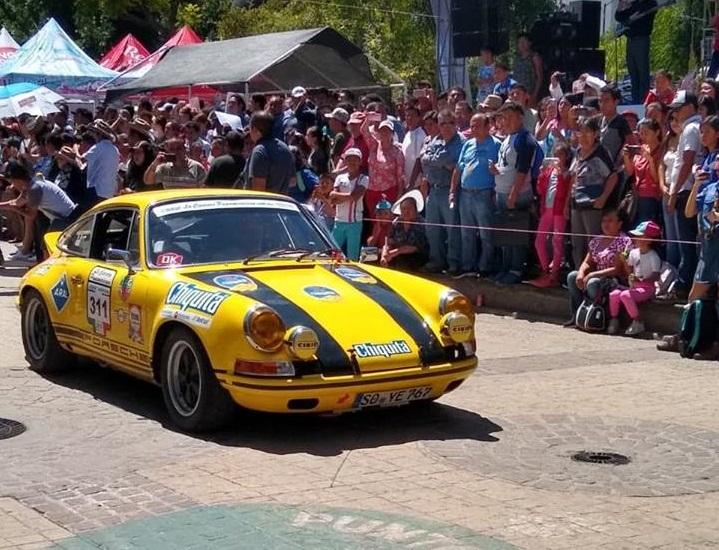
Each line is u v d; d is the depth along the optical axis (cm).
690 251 1074
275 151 1095
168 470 630
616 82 1839
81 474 624
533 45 1661
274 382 660
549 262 1210
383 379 682
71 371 899
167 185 1347
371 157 1325
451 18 1739
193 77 1925
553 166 1187
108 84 2330
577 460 665
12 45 2855
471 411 783
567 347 1039
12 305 1251
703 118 1059
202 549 505
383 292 750
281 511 557
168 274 748
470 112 1402
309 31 1942
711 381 888
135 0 4138
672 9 2417
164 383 728
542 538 522
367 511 559
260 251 788
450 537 521
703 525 546
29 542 517
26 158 1608
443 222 1295
